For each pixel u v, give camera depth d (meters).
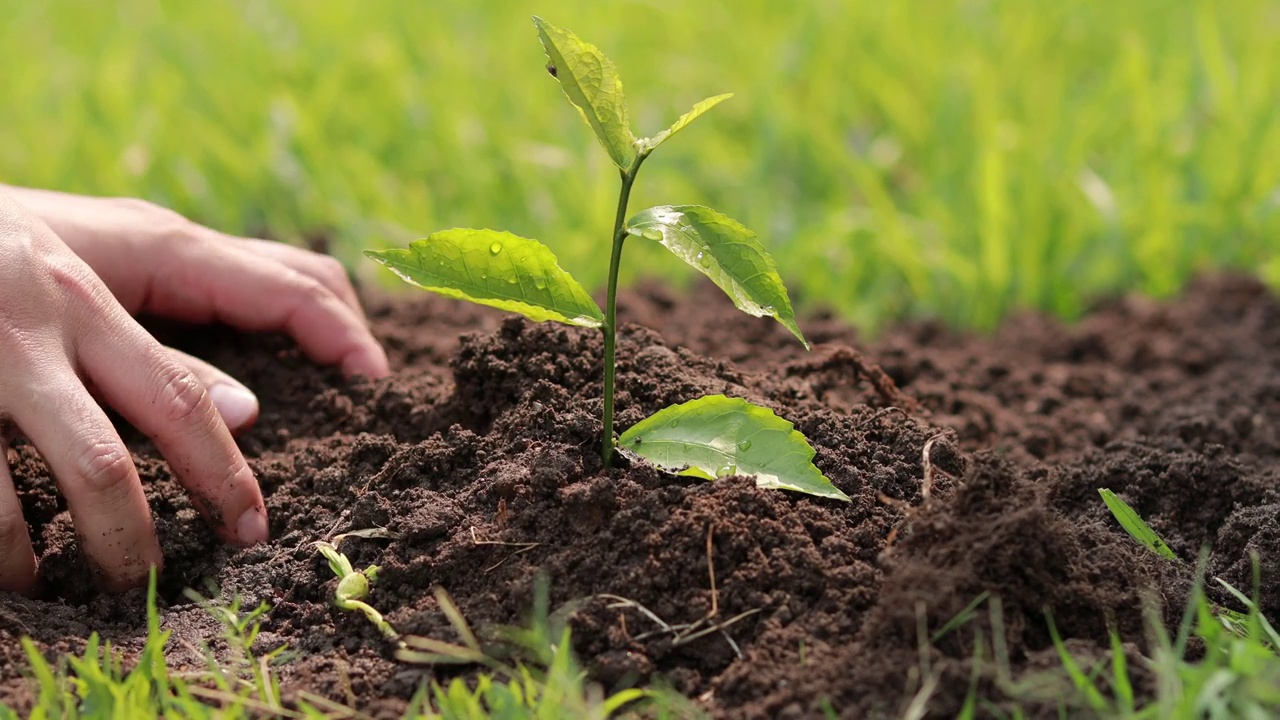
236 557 0.96
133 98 1.51
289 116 1.41
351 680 0.91
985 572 0.90
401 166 1.43
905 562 0.91
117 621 0.94
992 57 1.60
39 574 0.95
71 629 0.93
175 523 0.97
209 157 1.38
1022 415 1.15
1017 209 1.30
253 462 1.02
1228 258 1.30
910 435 0.99
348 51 1.61
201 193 1.33
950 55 1.62
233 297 1.07
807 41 1.64
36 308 0.93
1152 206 1.28
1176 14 1.71
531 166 1.36
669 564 0.92
